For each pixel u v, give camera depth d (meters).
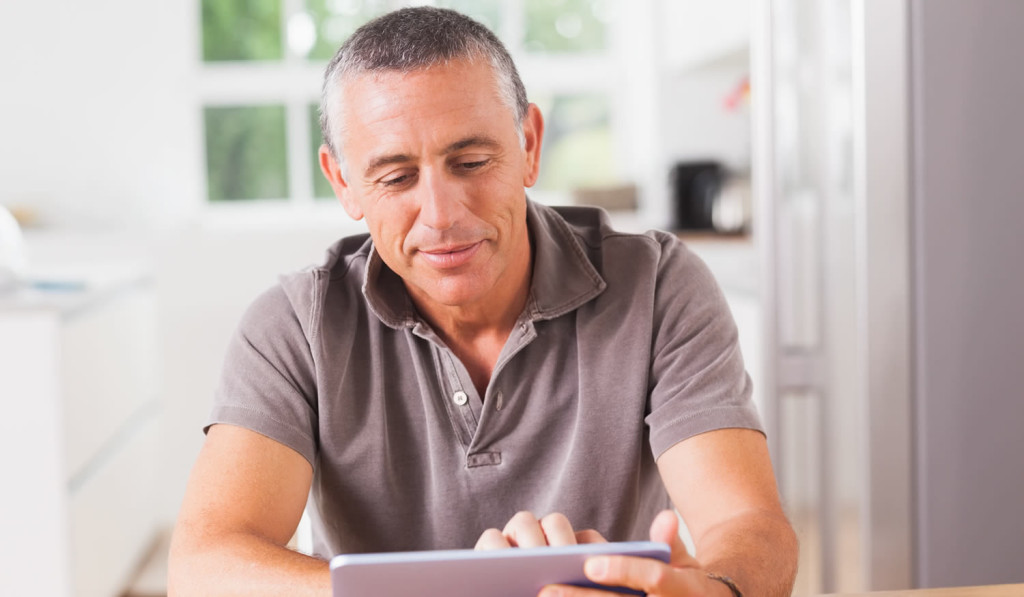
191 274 3.49
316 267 1.23
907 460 1.60
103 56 3.72
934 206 1.56
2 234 2.73
